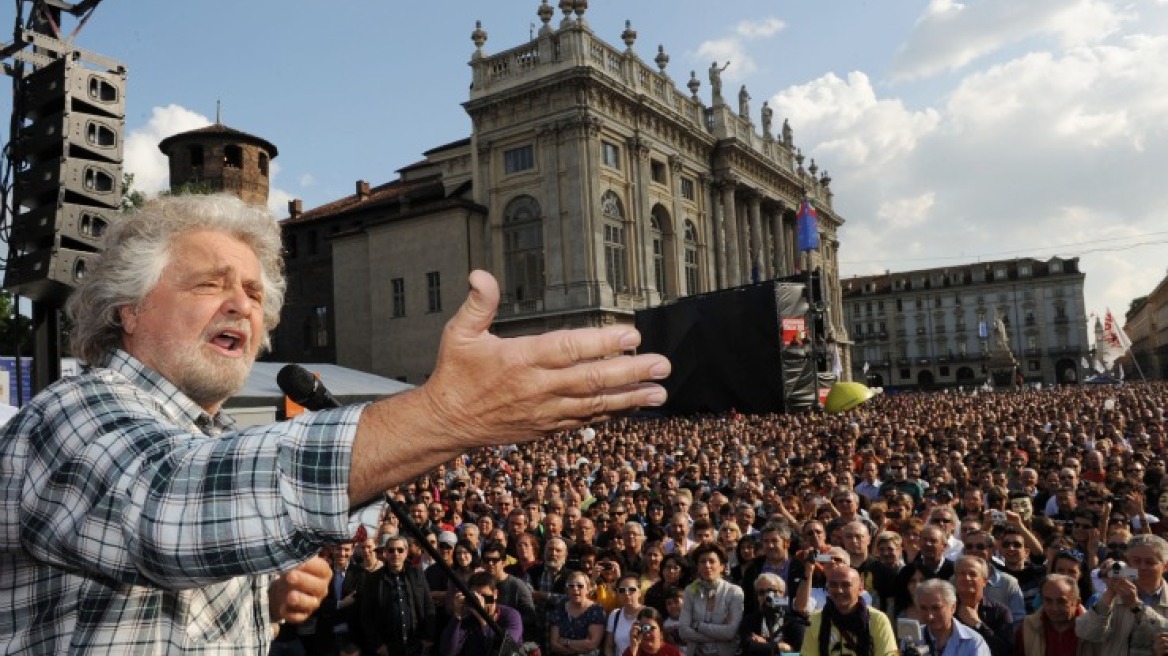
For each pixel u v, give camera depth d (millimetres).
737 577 8492
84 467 1002
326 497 876
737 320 27859
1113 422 22156
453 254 39875
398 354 41125
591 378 872
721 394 28469
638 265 41031
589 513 11125
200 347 1264
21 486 1046
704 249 47750
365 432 907
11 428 1114
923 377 120812
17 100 6867
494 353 890
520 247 39969
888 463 14734
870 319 124938
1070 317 113562
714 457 16625
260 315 1397
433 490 13445
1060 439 17641
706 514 9992
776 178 58000
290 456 907
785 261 59656
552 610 7660
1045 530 8633
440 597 8492
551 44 38906
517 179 40031
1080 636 5672
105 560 948
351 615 8070
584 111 38094
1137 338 151250
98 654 1146
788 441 19844
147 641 1188
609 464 16984
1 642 1143
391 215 43625
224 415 1485
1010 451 14281
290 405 12305
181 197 1364
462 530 9555
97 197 6621
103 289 1258
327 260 46812
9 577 1157
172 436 1024
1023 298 116250
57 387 1164
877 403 43281
